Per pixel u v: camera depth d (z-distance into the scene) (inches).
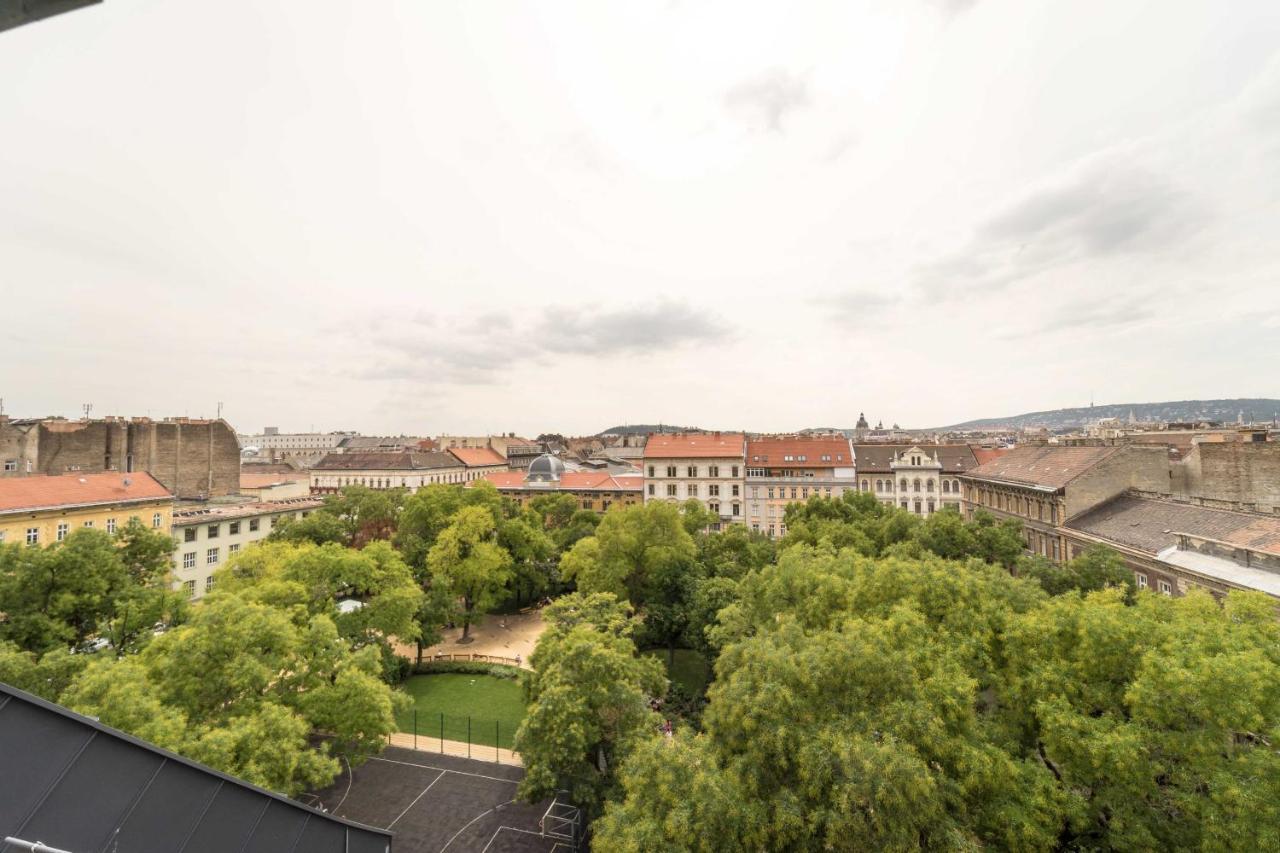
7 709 302.2
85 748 324.5
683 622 2049.7
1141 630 784.9
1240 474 2066.9
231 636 1075.3
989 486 3006.9
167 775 354.6
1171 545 1675.7
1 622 1413.6
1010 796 731.4
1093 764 698.8
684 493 3823.8
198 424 3444.9
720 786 708.0
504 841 1231.5
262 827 397.7
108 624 1460.4
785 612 1243.8
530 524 3014.3
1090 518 2177.7
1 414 2851.9
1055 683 785.6
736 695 823.7
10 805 287.1
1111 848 725.3
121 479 2433.6
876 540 2059.5
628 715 1144.8
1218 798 611.2
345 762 1520.7
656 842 681.0
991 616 941.8
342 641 1284.4
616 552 2209.6
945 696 762.8
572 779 1147.9
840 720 762.2
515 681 2047.2
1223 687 652.7
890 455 3941.9
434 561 2372.0
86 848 306.7
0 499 2027.6
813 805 707.4
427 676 2117.4
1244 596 912.9
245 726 924.0
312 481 5128.0
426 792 1406.3
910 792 649.0
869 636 848.3
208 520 2704.2
